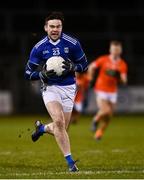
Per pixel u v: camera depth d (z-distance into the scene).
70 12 76.44
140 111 63.84
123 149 29.19
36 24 75.38
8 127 45.84
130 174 18.75
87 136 38.00
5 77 62.38
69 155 19.50
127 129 44.41
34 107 62.47
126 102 63.41
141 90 63.94
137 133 40.50
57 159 24.41
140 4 78.06
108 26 76.62
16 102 62.41
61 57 19.81
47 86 19.88
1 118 57.50
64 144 19.44
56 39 19.73
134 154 26.44
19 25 75.31
